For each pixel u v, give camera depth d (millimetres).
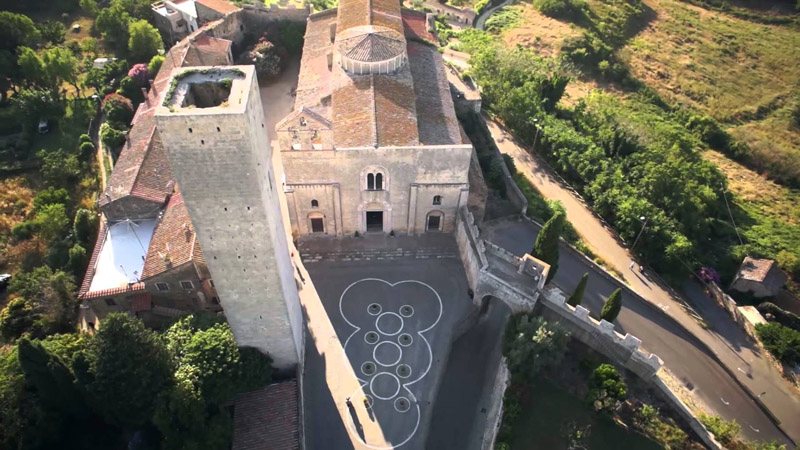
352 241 70938
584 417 51656
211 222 40250
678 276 76250
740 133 117625
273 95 93062
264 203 39812
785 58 145125
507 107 92188
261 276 44531
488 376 59500
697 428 51938
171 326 53500
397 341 60500
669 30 155250
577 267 72875
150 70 89062
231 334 50906
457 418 55812
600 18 151500
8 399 46562
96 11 108000
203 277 57562
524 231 75438
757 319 72938
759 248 85062
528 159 90500
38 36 97500
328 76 75688
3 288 64625
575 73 122062
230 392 49344
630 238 78000
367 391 56062
